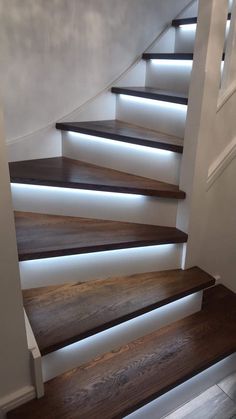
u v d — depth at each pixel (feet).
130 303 4.71
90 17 6.37
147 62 7.41
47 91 6.31
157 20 7.34
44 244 4.75
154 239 5.18
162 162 5.69
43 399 3.98
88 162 6.57
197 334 5.08
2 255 3.25
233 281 6.90
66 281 4.99
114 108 7.36
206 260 6.06
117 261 5.20
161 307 5.00
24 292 4.77
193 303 5.43
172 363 4.54
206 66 4.52
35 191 5.52
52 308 4.52
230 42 4.85
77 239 4.97
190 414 4.62
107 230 5.37
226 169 5.51
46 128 6.54
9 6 5.35
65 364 4.30
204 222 5.63
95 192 5.52
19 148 6.31
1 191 3.05
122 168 6.18
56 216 5.68
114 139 6.01
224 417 4.59
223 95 4.99
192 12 7.80
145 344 4.86
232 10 4.69
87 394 4.05
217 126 5.12
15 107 6.00
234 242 6.40
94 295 4.83
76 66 6.53
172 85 6.98
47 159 6.68
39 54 5.97
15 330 3.61
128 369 4.42
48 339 4.00
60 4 5.91
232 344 4.90
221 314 5.53
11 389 3.87
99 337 4.49
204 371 4.84
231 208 5.97
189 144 5.05
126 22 6.89
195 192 5.23
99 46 6.70
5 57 5.58
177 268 5.71
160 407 4.54
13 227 3.24
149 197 5.52
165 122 6.26
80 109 6.89
